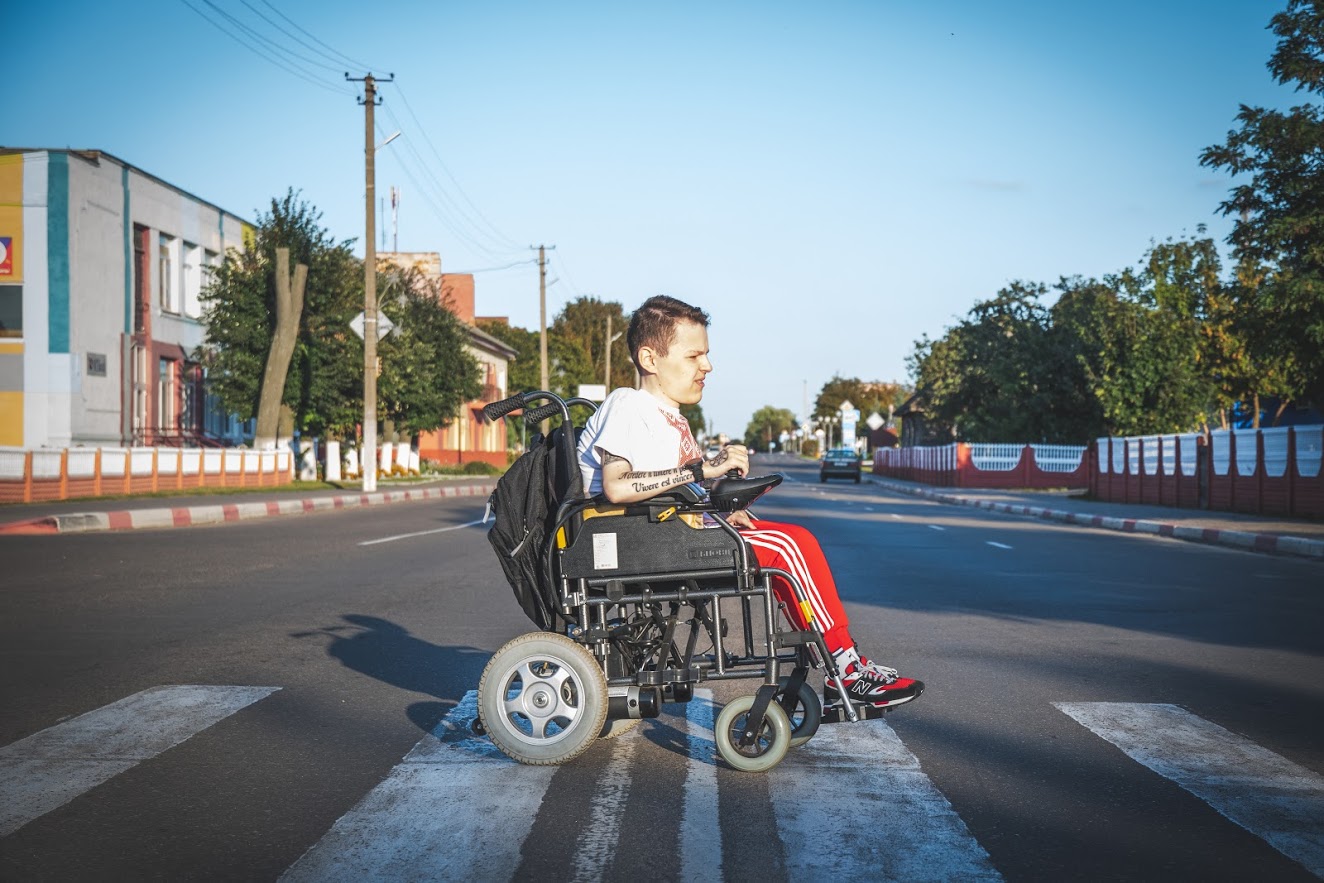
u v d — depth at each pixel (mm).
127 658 6891
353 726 5207
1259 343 19328
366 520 20562
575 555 4426
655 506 4367
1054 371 43594
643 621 4535
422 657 6969
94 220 31375
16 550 13727
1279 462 22016
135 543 14883
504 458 69000
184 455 26547
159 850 3580
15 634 7770
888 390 146625
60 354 30344
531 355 87500
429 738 4984
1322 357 18625
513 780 4324
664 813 3934
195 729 5133
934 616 8922
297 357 34281
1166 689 6145
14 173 30156
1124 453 30328
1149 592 10680
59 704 5629
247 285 33500
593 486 4555
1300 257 18750
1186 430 32469
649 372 4531
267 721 5301
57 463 21938
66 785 4270
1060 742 4957
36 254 30266
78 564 12258
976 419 46500
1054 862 3486
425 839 3670
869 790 4219
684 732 5105
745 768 4422
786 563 4418
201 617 8578
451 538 16281
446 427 47125
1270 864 3479
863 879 3338
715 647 4430
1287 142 17938
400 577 11297
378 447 43656
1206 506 25266
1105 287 39781
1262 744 4938
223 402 33625
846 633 4520
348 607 9148
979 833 3748
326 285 34844
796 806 4016
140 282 34312
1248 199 18781
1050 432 44062
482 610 8992
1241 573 12578
